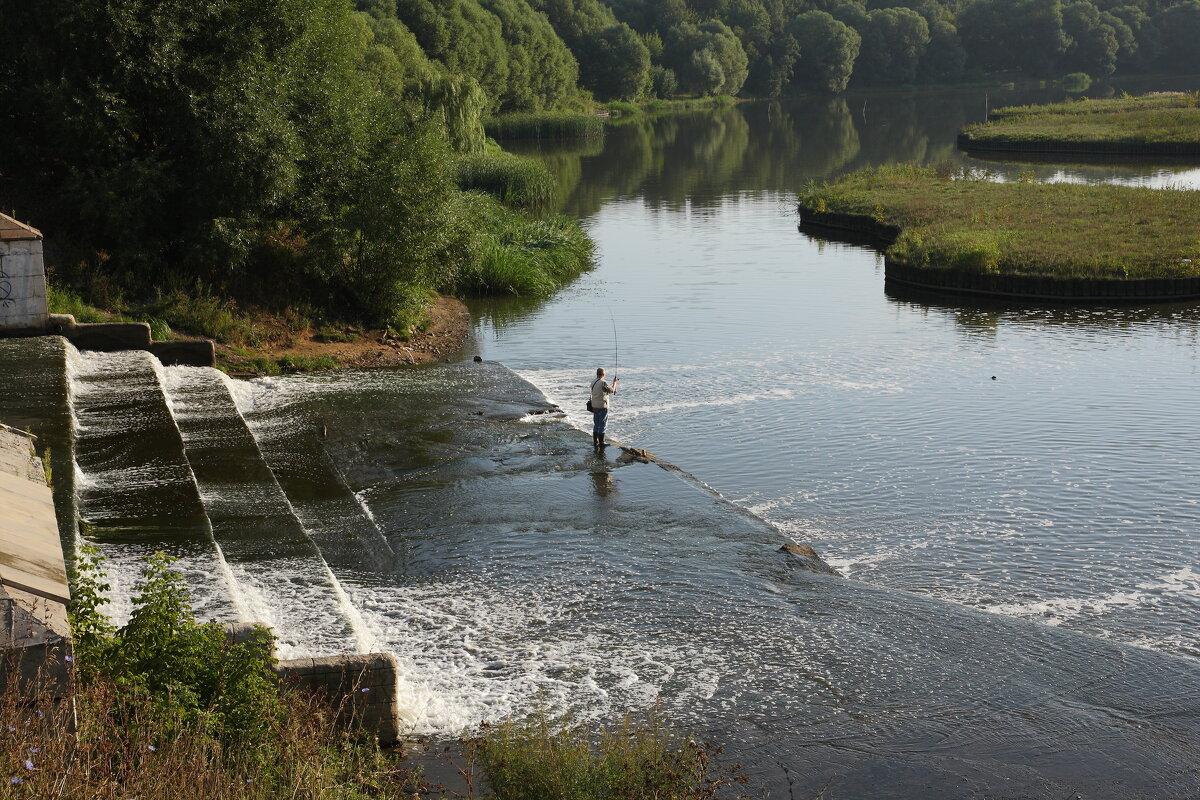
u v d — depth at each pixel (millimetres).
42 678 7133
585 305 35500
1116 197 50469
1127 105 102688
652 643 12125
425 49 103188
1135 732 10211
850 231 50938
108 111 25641
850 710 10609
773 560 14750
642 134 112562
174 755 6977
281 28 29531
